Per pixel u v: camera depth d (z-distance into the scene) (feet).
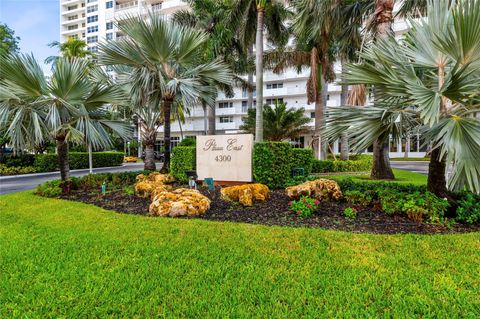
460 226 13.17
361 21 33.78
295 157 29.17
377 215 14.89
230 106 116.98
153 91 29.78
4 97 20.57
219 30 50.96
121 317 6.92
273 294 7.77
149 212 16.76
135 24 25.11
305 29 34.94
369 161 49.21
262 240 11.68
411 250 10.48
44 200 20.77
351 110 15.03
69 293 7.89
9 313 7.06
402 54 15.12
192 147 29.94
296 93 106.01
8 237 12.51
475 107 12.91
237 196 17.99
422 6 28.27
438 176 15.21
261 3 36.70
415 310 7.04
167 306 7.32
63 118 23.11
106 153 70.90
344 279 8.52
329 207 16.60
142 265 9.57
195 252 10.62
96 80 28.17
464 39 11.44
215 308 7.20
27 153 52.13
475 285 8.09
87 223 14.49
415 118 14.89
